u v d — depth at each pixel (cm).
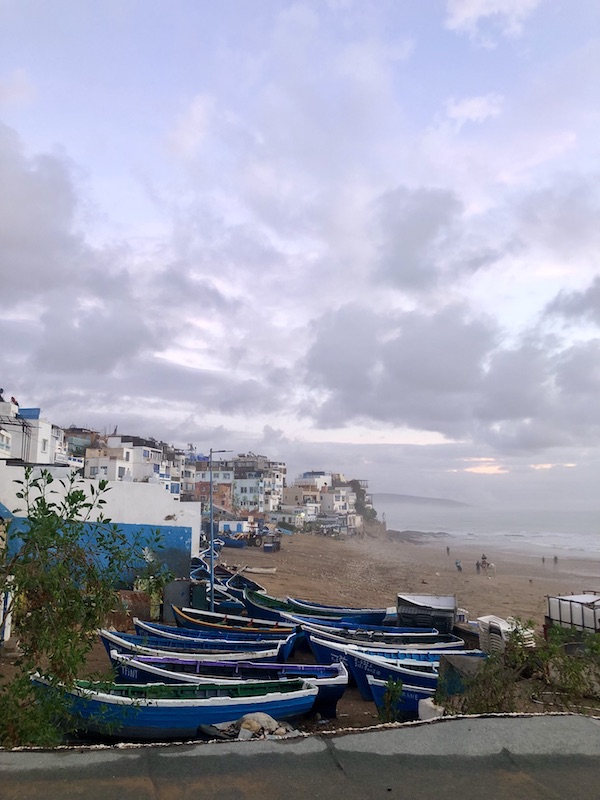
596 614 1335
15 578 662
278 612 2453
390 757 466
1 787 408
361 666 1622
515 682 842
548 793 414
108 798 395
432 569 6322
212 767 444
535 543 11412
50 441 5606
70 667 655
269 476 11225
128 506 2892
